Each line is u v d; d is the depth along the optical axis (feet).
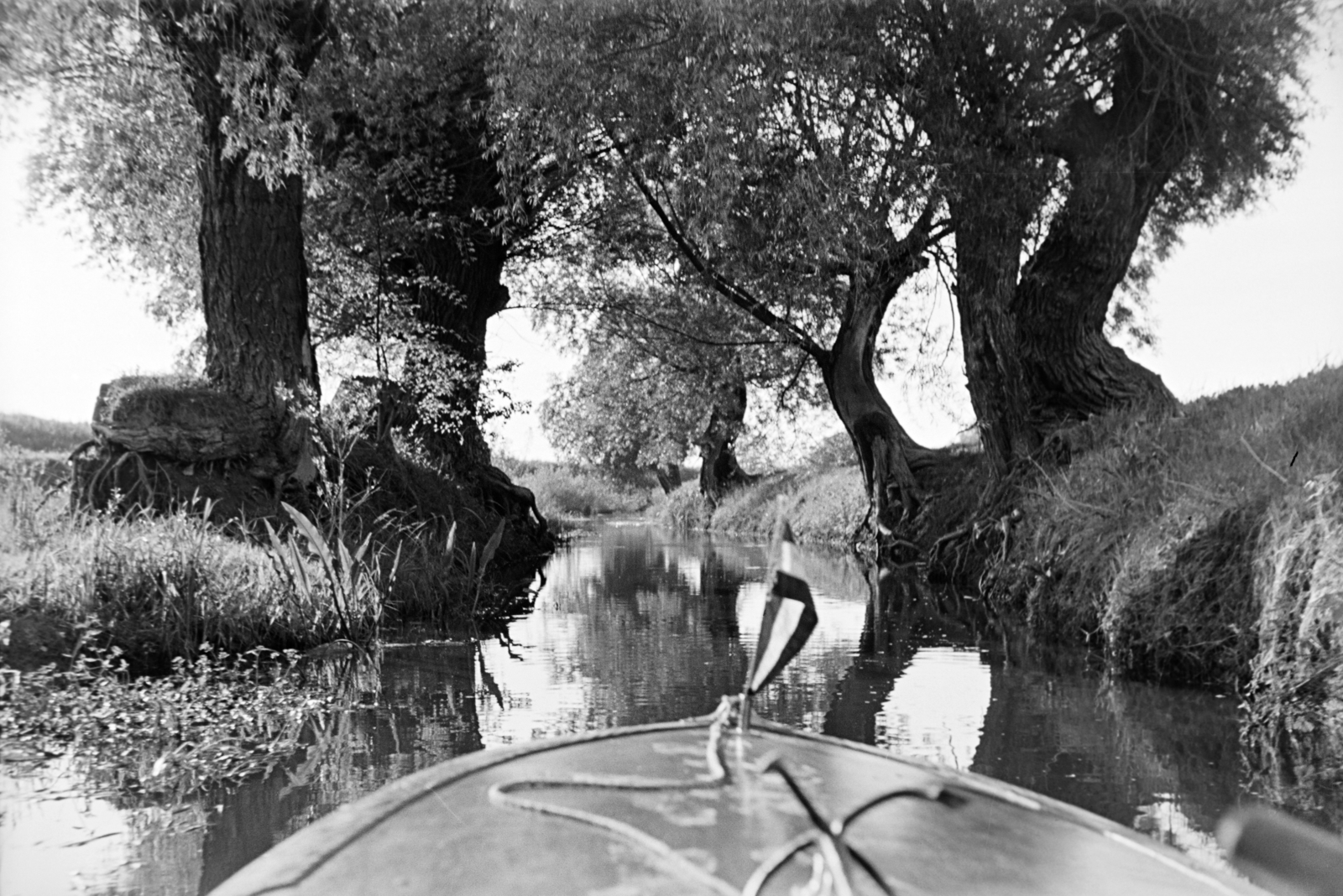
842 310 60.44
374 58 50.11
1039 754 16.76
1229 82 42.16
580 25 43.24
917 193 40.57
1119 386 46.26
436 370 49.93
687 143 44.78
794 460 105.81
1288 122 44.01
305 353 40.14
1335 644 19.25
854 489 80.18
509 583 46.11
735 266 54.13
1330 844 5.44
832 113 41.32
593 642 29.32
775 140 42.63
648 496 172.14
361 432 46.09
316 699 21.18
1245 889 4.70
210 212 38.50
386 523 40.75
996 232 42.70
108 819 14.03
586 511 151.94
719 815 4.77
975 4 38.09
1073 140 42.73
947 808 5.16
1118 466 35.24
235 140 36.73
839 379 61.72
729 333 73.87
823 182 40.93
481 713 20.01
